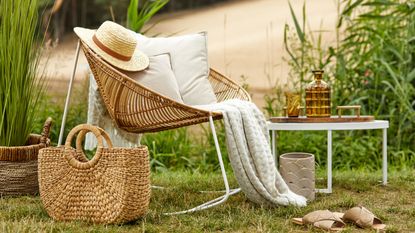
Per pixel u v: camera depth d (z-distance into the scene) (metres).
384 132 3.79
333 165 4.95
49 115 5.00
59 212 2.81
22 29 3.58
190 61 3.76
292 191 3.39
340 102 5.23
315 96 3.68
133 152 2.73
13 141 3.62
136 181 2.74
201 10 17.52
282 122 3.67
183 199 3.39
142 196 2.76
